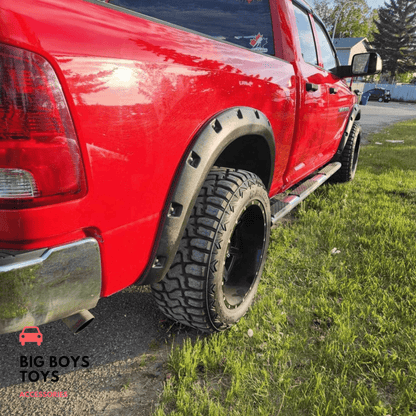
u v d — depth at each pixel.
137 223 1.24
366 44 59.97
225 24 2.40
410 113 23.20
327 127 3.33
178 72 1.29
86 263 1.08
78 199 1.03
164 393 1.52
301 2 2.77
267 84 1.94
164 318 2.02
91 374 1.64
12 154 0.91
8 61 0.87
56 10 0.97
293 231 3.24
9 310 0.97
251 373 1.65
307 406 1.50
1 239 0.97
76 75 0.97
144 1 2.47
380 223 3.38
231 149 2.14
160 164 1.27
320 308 2.12
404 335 1.92
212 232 1.51
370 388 1.62
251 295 1.97
